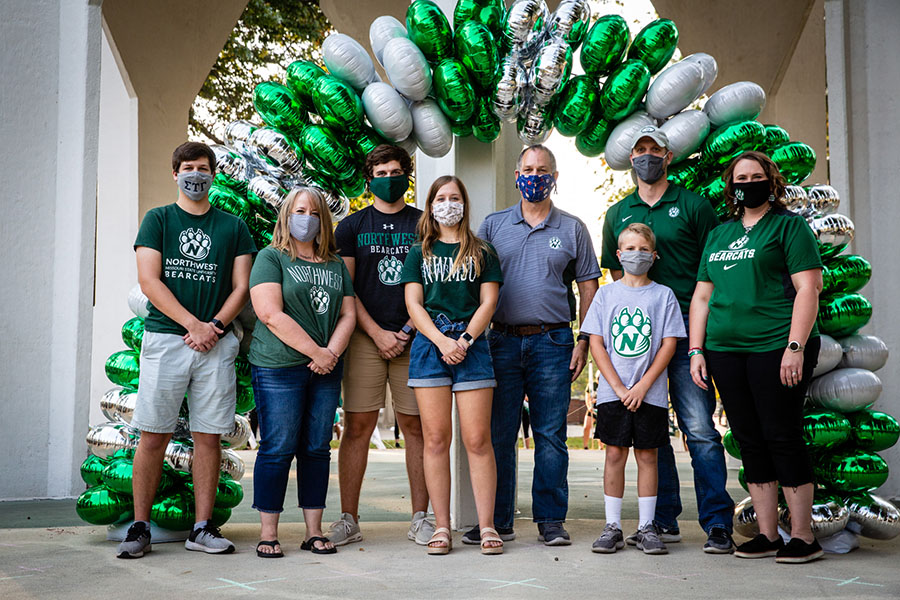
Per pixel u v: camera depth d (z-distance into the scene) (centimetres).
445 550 360
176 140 1041
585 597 277
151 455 366
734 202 371
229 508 419
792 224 351
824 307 396
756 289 353
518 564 338
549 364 389
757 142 409
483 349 375
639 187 404
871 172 580
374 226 402
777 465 350
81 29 598
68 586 297
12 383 576
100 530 435
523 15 409
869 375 385
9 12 588
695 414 379
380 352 392
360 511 532
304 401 367
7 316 577
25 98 589
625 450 376
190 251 370
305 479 372
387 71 414
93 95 600
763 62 934
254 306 364
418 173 481
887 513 376
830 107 584
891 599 276
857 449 391
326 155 418
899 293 571
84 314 592
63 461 583
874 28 582
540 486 391
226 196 412
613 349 377
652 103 418
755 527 384
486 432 373
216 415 372
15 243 581
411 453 404
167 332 365
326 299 369
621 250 378
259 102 429
